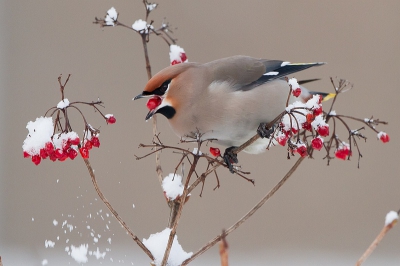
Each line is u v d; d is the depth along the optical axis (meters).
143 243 5.78
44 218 12.40
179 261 5.68
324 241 12.72
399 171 13.22
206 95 7.13
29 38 13.90
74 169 12.41
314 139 5.79
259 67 7.42
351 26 13.98
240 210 12.62
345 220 12.83
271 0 14.12
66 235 11.48
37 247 11.90
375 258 12.38
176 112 7.18
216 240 5.68
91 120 13.06
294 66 7.55
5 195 12.83
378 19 13.94
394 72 13.69
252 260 12.05
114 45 13.81
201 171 12.52
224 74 7.28
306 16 14.07
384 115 13.49
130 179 12.44
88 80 13.62
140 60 13.71
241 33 14.00
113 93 13.45
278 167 12.89
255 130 7.38
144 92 7.05
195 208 12.57
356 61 13.81
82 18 13.98
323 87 13.79
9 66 13.77
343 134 13.41
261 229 12.69
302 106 5.80
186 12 14.07
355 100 13.62
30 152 5.57
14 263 11.27
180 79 7.08
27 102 13.71
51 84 13.77
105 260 10.81
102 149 12.66
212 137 7.37
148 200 12.34
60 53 13.86
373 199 13.00
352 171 13.09
